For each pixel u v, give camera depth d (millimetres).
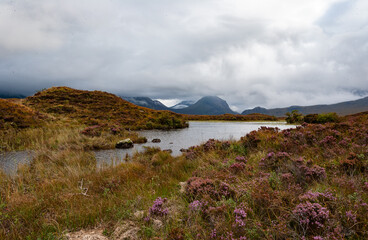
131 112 41625
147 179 6117
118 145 14516
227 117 76875
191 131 28844
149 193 4633
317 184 3777
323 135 7828
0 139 12938
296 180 4188
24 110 22188
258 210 3215
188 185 4566
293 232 2512
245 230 2654
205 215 3246
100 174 6371
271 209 2973
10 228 3148
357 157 5000
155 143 17328
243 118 75500
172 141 18578
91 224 3324
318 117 33344
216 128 35219
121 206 3793
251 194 3488
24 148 12180
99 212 3605
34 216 3525
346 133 7992
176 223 3088
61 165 8375
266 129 10914
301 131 8844
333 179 3967
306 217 2639
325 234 2438
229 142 9461
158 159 9578
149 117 40062
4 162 8938
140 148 14461
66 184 5480
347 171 4453
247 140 8516
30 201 4078
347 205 2910
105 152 12609
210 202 3498
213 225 2873
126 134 20297
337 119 29109
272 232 2537
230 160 6414
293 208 2941
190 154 8953
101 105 43312
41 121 20984
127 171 6660
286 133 8805
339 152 5836
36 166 7508
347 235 2463
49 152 10406
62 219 3365
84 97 47125
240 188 3871
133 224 3242
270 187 3785
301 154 6363
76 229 3162
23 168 7086
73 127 21172
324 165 4953
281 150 7004
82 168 7465
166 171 7352
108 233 3010
